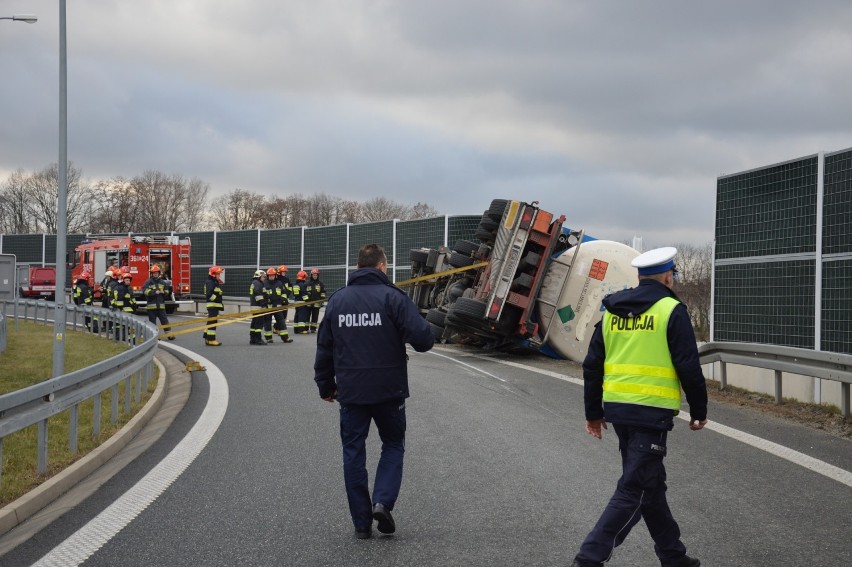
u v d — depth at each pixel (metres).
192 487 6.66
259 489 6.59
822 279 10.82
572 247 16.91
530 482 6.75
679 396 4.50
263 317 21.34
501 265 16.41
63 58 14.95
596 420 4.80
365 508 5.34
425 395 11.59
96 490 6.62
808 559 4.91
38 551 5.13
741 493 6.41
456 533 5.43
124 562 4.91
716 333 13.26
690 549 5.08
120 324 20.73
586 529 5.49
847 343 10.32
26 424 6.45
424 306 22.19
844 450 7.99
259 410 10.45
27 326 27.75
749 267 12.46
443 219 24.98
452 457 7.68
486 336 17.94
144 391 11.84
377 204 88.94
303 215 91.00
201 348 19.62
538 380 13.42
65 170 14.70
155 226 89.62
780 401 10.64
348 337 5.39
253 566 4.82
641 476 4.39
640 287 4.65
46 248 49.22
